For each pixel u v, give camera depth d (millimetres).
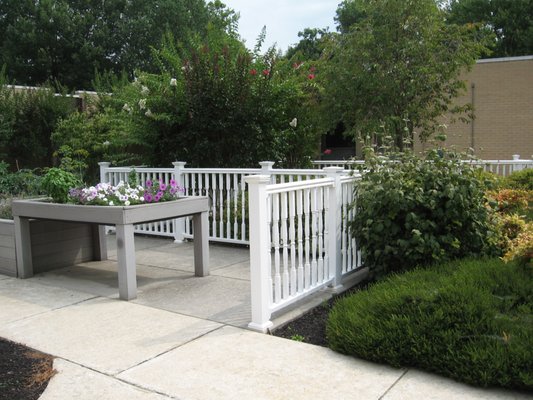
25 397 3023
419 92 10328
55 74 29875
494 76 16094
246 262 6527
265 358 3502
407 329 3346
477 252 5023
